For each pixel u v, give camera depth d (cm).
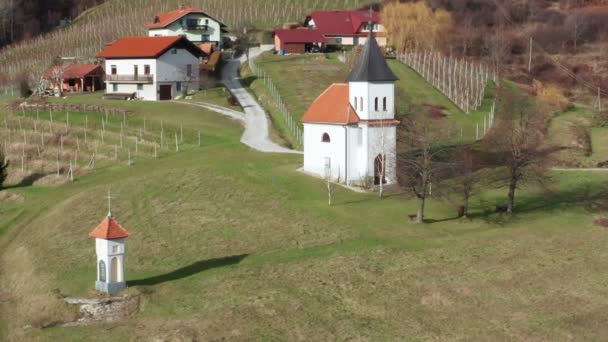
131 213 9850
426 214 9456
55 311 7356
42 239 9381
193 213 9681
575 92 18712
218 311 7138
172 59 16525
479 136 12875
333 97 10706
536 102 16038
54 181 12081
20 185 12125
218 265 8188
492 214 9494
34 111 14975
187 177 10881
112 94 16412
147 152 12900
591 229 9006
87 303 7406
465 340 6631
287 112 14625
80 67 17950
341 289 7538
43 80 17800
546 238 8712
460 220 9275
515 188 9969
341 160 10362
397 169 10325
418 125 11194
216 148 12581
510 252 8331
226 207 9800
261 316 7044
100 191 10706
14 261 8994
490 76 18450
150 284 7800
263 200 9919
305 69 18388
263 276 7850
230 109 15212
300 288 7569
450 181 10150
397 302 7300
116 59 16662
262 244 8688
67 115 14688
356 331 6794
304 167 10919
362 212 9438
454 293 7450
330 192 9956
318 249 8469
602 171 11050
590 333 6712
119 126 14100
